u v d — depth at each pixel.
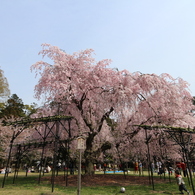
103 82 13.66
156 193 8.01
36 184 10.42
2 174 20.88
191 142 13.64
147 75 12.44
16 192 7.95
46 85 12.06
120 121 13.88
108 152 17.38
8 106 33.00
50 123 15.32
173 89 12.98
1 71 25.12
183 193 8.03
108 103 12.73
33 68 12.94
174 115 12.80
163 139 13.52
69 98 11.84
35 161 27.91
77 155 13.92
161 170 14.68
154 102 12.30
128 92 11.55
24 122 10.45
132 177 13.95
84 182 11.02
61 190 8.40
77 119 14.08
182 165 14.98
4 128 18.11
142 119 13.27
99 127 13.85
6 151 17.55
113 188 9.14
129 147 14.62
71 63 13.41
